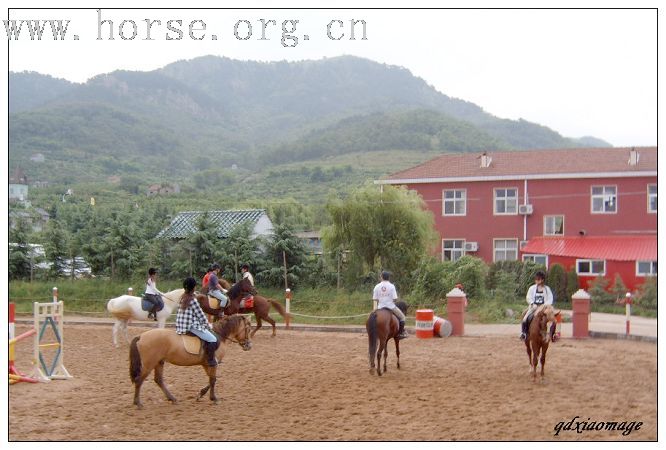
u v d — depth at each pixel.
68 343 22.02
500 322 26.55
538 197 36.91
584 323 21.84
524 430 11.18
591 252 32.84
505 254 37.81
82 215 42.19
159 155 101.19
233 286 22.17
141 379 13.03
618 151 38.25
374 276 31.45
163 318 20.88
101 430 11.48
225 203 60.22
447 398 13.51
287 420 12.09
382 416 12.22
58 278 37.03
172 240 38.31
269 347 21.05
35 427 11.62
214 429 11.55
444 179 39.12
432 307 28.41
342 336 23.77
